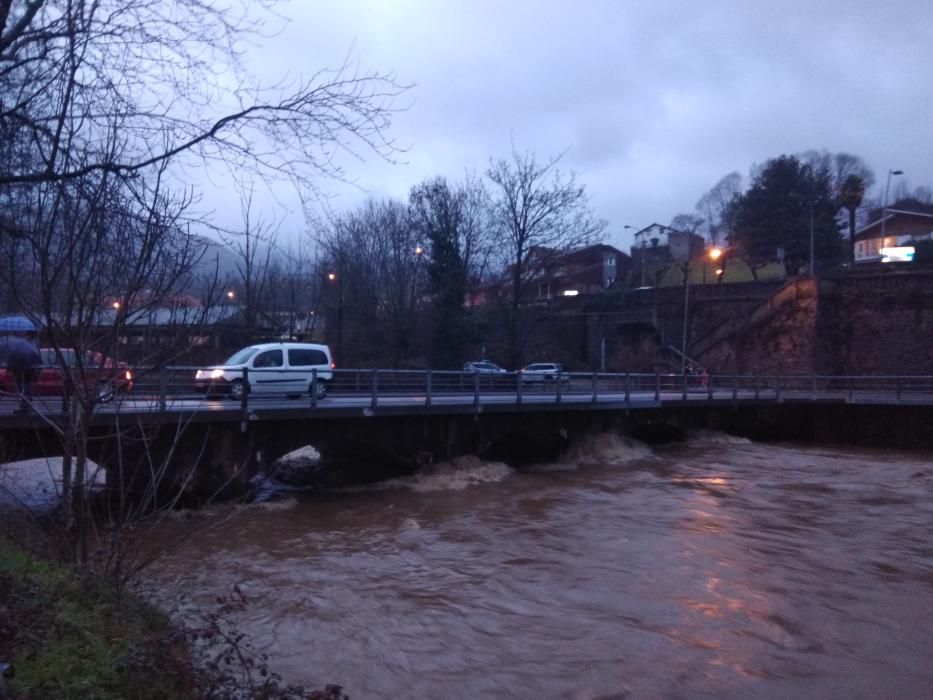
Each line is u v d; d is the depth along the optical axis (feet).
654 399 97.81
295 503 60.85
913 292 159.02
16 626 17.94
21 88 20.27
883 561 44.29
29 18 19.56
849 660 29.55
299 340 129.29
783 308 170.40
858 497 66.13
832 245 228.43
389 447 69.10
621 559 44.04
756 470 82.99
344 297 153.17
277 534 49.78
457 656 29.25
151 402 40.22
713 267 270.67
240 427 56.90
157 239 21.04
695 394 114.73
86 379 22.77
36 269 21.50
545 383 96.89
